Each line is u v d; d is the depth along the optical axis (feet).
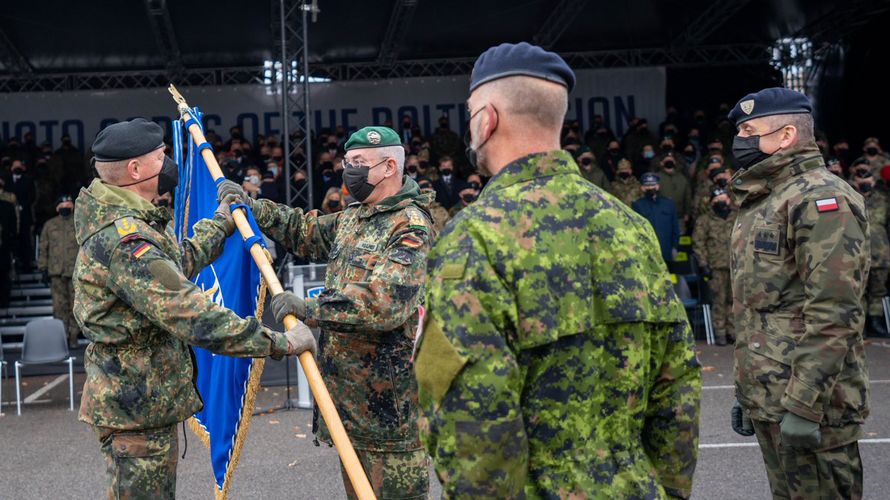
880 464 15.99
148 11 39.32
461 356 4.80
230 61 51.75
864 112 49.80
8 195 40.06
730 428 19.40
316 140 47.62
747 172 9.00
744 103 9.08
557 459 5.06
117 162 8.89
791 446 8.43
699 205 38.40
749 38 52.06
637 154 49.42
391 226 9.37
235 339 8.16
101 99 51.55
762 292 8.75
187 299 8.26
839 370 8.04
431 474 15.87
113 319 8.63
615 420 5.27
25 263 43.57
